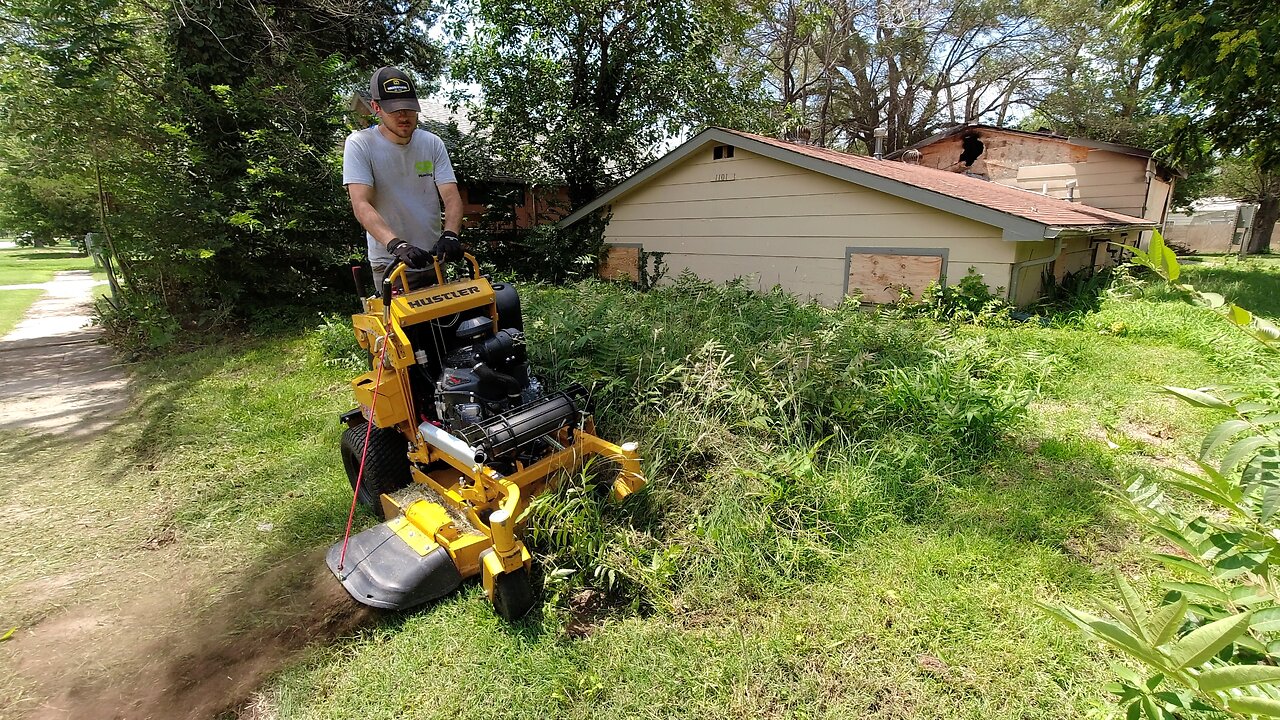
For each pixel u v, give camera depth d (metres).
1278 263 17.50
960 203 8.02
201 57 9.35
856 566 3.04
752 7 18.20
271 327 9.47
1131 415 4.89
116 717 2.42
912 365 4.99
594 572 2.90
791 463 3.42
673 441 3.75
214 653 2.73
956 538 3.22
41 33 7.73
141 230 8.69
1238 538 1.41
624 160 16.16
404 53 14.61
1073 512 3.42
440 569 2.79
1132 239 16.20
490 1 14.70
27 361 8.30
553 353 4.91
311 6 11.07
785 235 10.28
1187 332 6.86
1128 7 11.10
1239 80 9.45
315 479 4.30
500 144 15.44
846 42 27.27
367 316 3.45
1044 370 5.39
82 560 3.51
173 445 5.00
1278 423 1.30
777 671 2.45
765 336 5.63
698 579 2.91
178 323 8.97
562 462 3.09
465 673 2.50
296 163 9.66
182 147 8.98
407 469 3.65
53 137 8.02
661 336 5.14
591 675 2.44
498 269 14.57
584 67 15.66
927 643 2.55
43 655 2.77
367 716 2.34
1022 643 2.52
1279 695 1.17
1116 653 2.43
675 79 15.64
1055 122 31.17
